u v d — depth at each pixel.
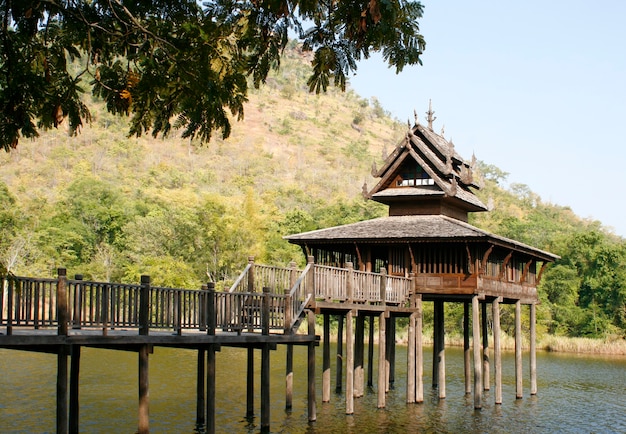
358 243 36.38
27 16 13.17
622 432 30.86
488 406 35.78
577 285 87.44
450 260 35.66
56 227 88.94
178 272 77.94
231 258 82.19
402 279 34.88
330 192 162.50
